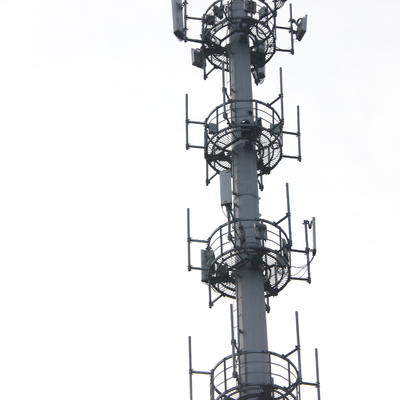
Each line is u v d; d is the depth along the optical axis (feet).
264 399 344.28
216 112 395.75
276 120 393.91
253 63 429.79
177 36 431.84
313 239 378.73
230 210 375.25
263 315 364.17
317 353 354.54
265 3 427.74
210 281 378.12
